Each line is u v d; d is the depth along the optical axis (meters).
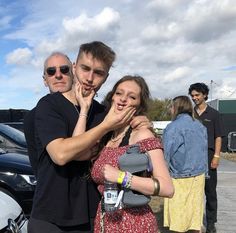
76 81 2.76
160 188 2.46
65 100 2.71
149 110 2.71
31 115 2.81
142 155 2.49
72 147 2.44
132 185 2.45
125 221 2.56
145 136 2.57
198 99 6.23
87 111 2.66
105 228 2.61
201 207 5.62
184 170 5.49
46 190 2.61
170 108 5.82
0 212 3.57
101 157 2.66
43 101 2.67
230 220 7.22
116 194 2.50
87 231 2.71
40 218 2.61
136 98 2.62
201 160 5.54
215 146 6.22
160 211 7.76
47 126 2.58
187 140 5.43
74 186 2.65
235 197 9.48
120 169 2.52
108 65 2.74
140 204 2.50
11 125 10.29
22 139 8.54
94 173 2.66
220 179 12.59
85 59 2.70
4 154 6.83
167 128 5.54
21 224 3.81
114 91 2.71
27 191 6.16
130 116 2.60
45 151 2.62
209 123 6.20
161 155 2.56
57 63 3.36
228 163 18.31
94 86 2.72
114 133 2.70
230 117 26.27
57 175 2.61
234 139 24.70
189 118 5.50
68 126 2.67
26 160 6.66
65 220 2.61
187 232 6.00
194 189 5.53
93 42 2.76
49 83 3.42
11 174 6.19
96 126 2.60
